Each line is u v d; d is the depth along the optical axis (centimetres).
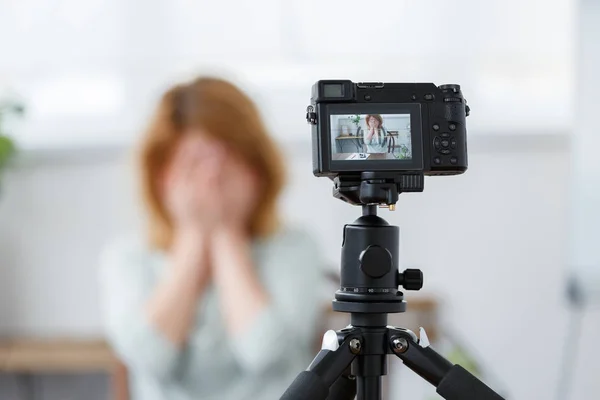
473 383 77
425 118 81
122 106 257
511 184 256
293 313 179
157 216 190
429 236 255
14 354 223
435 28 256
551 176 256
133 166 243
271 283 183
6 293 253
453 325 254
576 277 245
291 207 252
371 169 80
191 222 184
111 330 189
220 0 256
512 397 255
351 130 81
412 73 257
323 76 256
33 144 252
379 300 78
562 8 258
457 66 257
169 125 189
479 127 256
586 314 254
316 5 256
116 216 253
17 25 258
